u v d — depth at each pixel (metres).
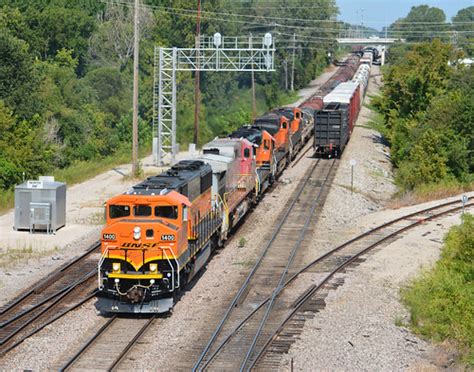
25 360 25.09
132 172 68.69
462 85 88.31
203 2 129.88
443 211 55.47
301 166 73.88
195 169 36.91
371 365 25.69
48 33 110.50
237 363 25.42
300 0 173.38
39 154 71.56
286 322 29.91
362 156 82.19
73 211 53.81
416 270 39.75
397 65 103.62
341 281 36.53
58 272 36.84
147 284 29.75
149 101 108.56
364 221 52.56
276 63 158.00
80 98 96.00
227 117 113.88
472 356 27.97
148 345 26.95
